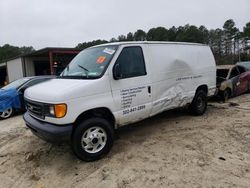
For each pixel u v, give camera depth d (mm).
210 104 8766
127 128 6191
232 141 5086
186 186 3512
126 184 3664
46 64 23031
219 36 66812
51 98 4090
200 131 5738
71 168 4297
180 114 7297
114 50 4801
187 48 6379
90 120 4371
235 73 10102
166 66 5617
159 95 5473
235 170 3889
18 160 4750
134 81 4930
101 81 4457
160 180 3699
